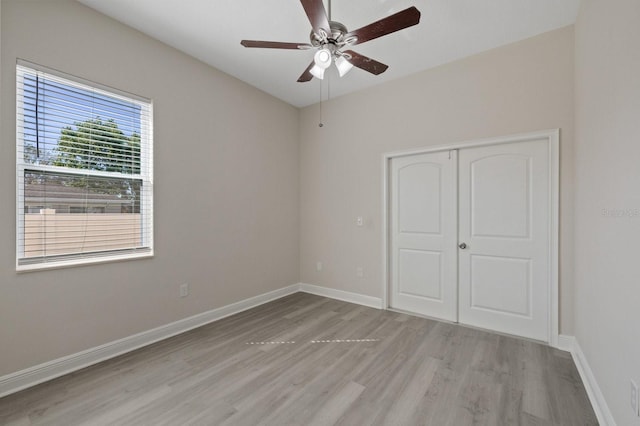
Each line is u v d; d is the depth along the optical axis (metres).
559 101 2.55
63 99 2.18
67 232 2.22
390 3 2.22
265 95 3.85
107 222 2.44
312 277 4.29
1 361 1.90
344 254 3.95
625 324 1.40
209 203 3.18
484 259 2.98
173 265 2.85
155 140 2.70
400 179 3.52
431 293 3.32
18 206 2.00
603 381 1.69
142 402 1.85
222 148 3.31
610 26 1.60
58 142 2.17
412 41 2.72
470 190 3.05
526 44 2.69
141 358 2.39
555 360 2.34
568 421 1.69
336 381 2.08
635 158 1.31
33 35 2.01
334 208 4.04
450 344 2.64
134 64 2.55
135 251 2.61
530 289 2.75
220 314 3.28
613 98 1.56
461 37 2.66
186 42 2.76
